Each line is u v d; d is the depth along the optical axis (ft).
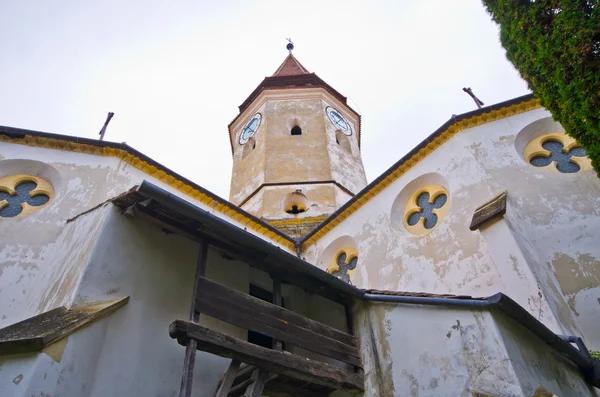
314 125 74.38
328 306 30.22
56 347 18.78
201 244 24.50
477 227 34.35
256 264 26.16
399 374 23.80
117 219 25.22
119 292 23.52
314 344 24.79
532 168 38.88
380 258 44.57
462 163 41.73
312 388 25.68
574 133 20.93
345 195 65.26
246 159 73.10
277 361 22.16
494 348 20.54
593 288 31.09
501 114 42.96
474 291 34.60
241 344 21.20
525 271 29.84
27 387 17.08
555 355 24.06
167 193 21.94
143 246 25.75
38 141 40.24
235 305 22.74
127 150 41.73
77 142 40.70
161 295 25.45
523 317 21.75
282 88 80.89
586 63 19.56
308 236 54.08
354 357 26.14
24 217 35.04
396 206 46.75
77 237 27.53
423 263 39.93
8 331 19.63
